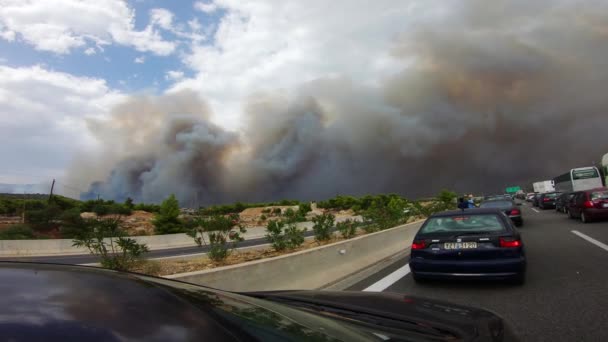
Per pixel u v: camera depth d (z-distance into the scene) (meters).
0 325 0.96
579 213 21.34
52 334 0.98
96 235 9.73
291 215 14.92
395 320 2.33
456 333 2.15
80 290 1.30
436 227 7.58
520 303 5.80
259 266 6.02
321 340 1.54
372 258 10.39
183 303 1.44
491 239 6.87
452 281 7.62
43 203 59.94
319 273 7.69
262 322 1.53
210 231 12.39
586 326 4.59
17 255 23.77
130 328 1.12
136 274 1.83
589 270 7.95
